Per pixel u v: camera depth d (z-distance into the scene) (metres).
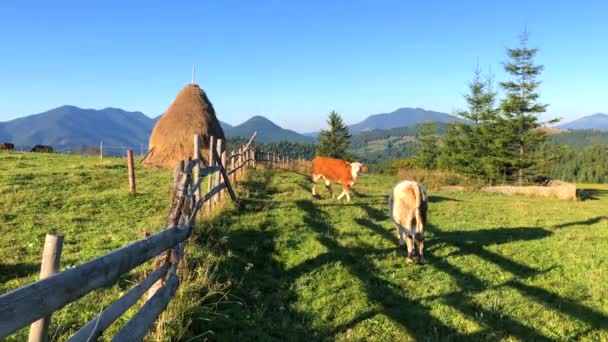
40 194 13.09
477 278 8.62
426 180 29.53
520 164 36.00
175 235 5.13
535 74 35.62
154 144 24.70
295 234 10.25
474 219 14.72
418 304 7.28
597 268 9.70
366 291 7.55
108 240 8.69
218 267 7.48
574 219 16.09
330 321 6.48
